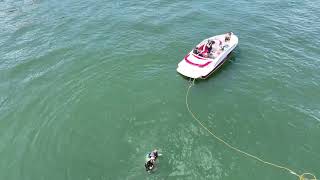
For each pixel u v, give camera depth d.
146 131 20.48
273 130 20.64
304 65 27.34
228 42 29.11
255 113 22.08
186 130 20.53
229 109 22.47
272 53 29.14
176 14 36.72
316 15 36.69
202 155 18.67
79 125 21.12
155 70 26.69
